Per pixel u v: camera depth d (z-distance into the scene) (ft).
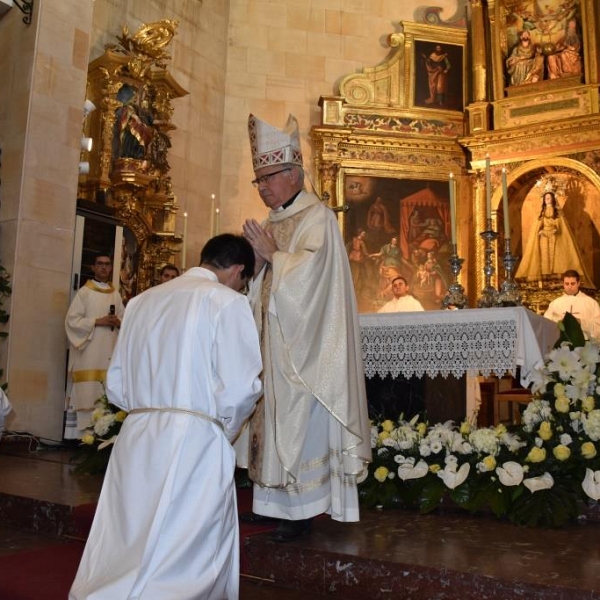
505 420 28.63
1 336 21.48
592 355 12.72
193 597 7.30
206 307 8.21
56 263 22.85
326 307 10.68
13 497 13.51
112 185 28.78
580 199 35.17
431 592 8.74
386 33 39.40
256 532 10.64
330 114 37.01
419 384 16.30
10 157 22.52
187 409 7.99
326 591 9.50
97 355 22.59
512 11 37.88
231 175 36.32
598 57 35.68
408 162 37.17
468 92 38.60
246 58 37.52
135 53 30.32
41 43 22.84
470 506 12.15
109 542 7.77
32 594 9.14
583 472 12.13
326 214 11.15
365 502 12.99
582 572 8.63
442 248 36.52
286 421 10.16
